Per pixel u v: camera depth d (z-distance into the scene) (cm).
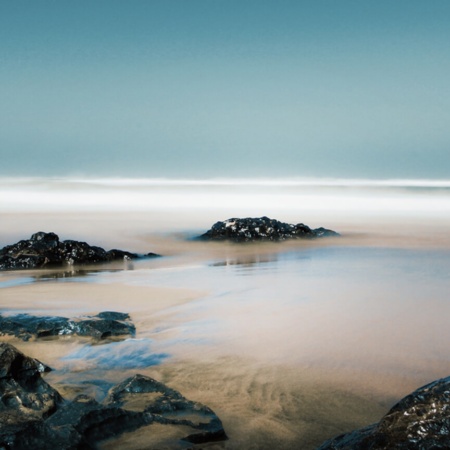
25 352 832
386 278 1355
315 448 571
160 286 1291
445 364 776
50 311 1062
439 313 1023
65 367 776
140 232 2262
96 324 902
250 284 1304
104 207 3148
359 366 771
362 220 2712
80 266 1593
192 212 2973
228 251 1850
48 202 3384
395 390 698
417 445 467
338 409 652
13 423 514
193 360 798
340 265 1552
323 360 792
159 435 561
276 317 1007
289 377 736
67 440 504
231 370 761
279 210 3156
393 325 948
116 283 1333
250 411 647
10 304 1120
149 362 793
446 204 3494
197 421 586
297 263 1600
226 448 570
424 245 1920
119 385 637
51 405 604
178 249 1902
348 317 1002
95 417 553
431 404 481
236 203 3497
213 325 961
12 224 2434
